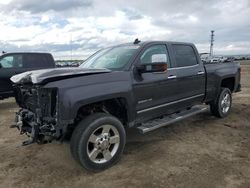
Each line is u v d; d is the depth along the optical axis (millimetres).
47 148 5113
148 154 4684
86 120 3967
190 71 5789
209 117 7062
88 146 4004
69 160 4551
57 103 3748
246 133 5734
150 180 3770
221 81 6797
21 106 4789
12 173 4137
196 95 6070
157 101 5051
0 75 9219
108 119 4117
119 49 5219
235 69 7309
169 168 4121
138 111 4715
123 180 3811
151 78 4871
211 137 5523
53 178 3945
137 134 5777
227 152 4707
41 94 3967
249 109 7949
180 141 5316
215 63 6805
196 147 4977
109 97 4156
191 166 4172
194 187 3557
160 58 5184
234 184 3607
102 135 4102
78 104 3814
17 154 4883
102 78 4168
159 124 5016
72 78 3908
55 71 4008
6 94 9438
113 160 4227
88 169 4008
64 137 4156
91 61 5383
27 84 4258
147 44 5020
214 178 3775
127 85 4426
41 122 4031
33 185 3764
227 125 6344
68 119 3756
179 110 5758
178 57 5633
